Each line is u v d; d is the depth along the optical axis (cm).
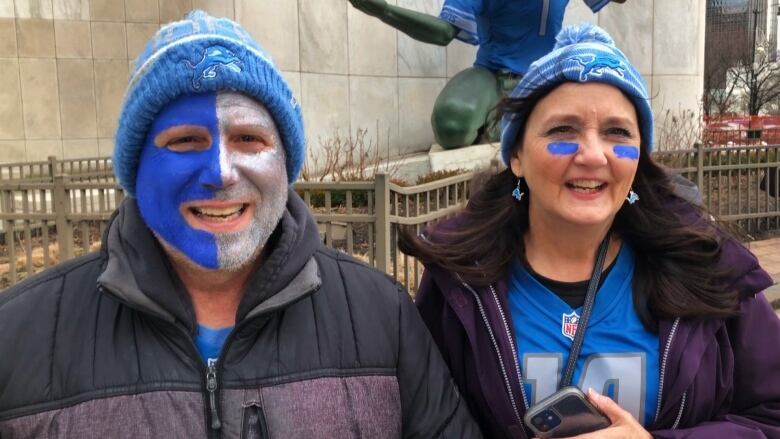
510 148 212
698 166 883
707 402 189
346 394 168
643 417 189
